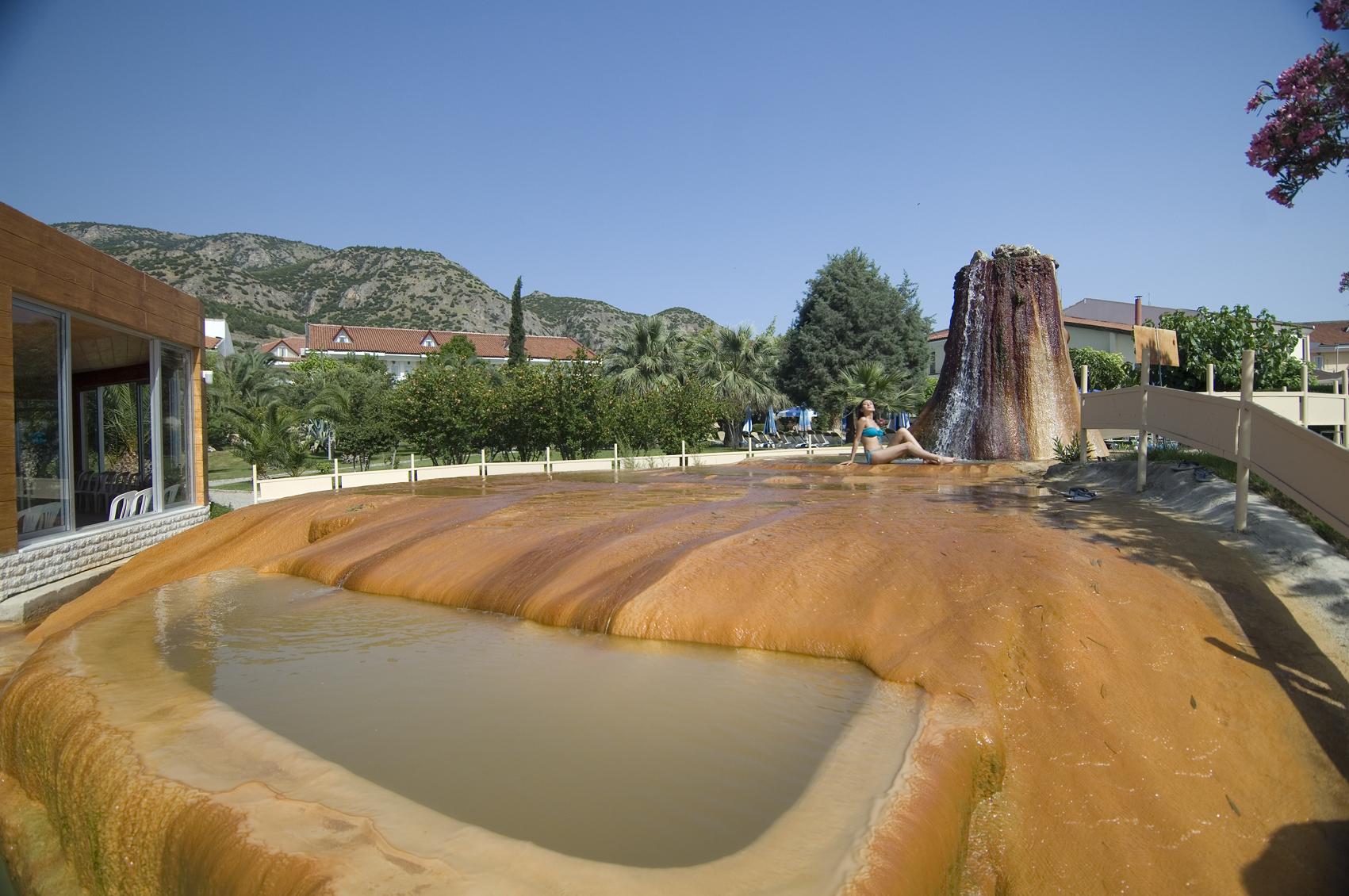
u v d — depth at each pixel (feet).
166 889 9.89
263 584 23.89
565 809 9.53
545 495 32.91
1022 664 13.14
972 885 9.78
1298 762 11.66
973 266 50.83
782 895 7.67
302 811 9.50
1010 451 47.80
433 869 8.13
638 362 139.13
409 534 25.38
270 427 94.84
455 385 78.69
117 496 38.19
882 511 24.27
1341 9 22.49
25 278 29.48
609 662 14.79
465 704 13.09
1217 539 18.38
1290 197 24.02
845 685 13.19
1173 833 10.52
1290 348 62.49
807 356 152.25
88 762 11.86
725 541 19.13
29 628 26.84
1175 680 13.03
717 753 10.97
